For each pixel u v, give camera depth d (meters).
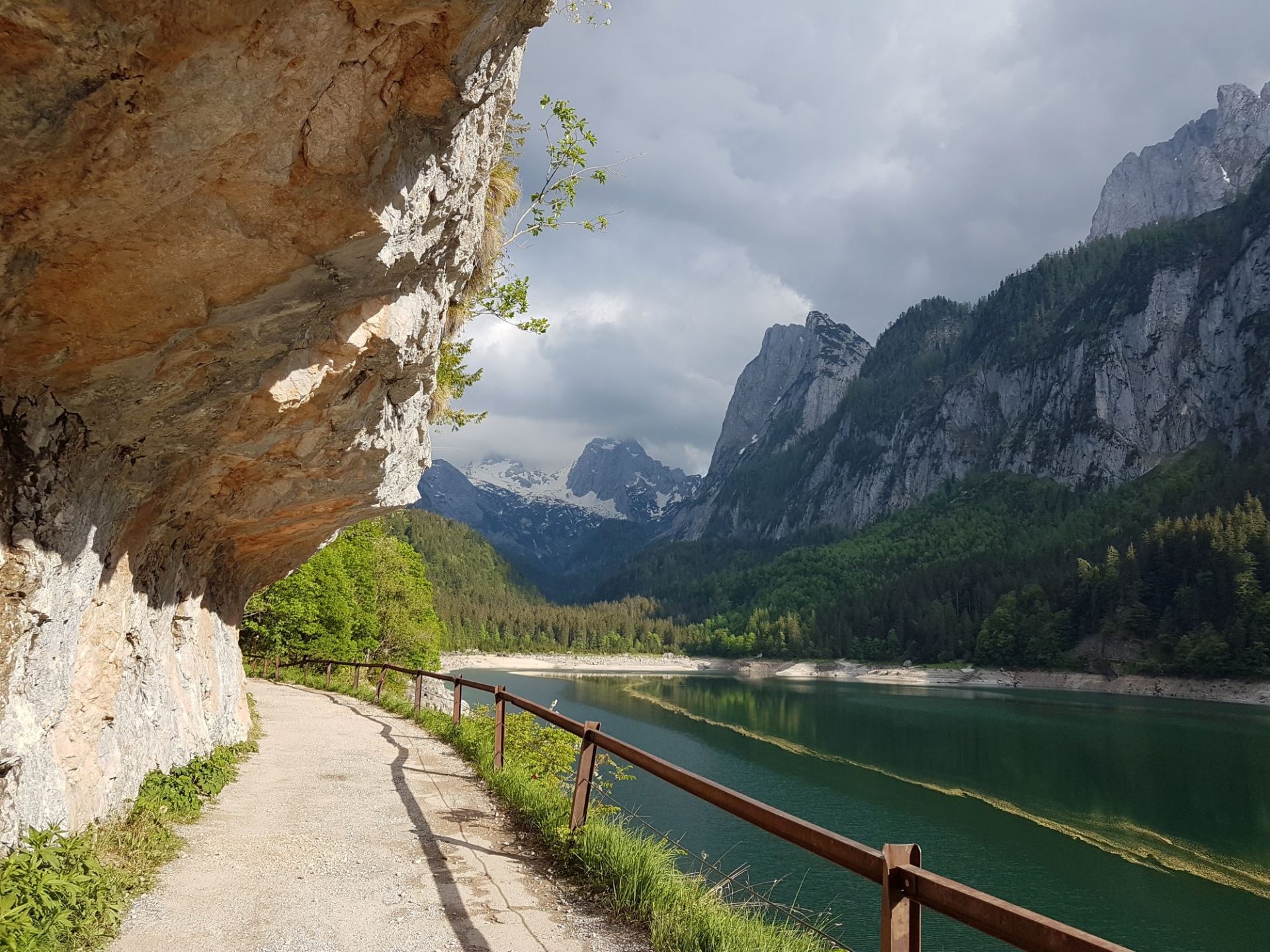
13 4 2.37
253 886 5.51
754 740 43.91
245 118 3.15
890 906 3.00
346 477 8.06
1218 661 93.94
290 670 29.39
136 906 4.93
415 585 51.38
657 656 164.88
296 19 2.88
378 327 5.59
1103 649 112.00
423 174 4.23
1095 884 21.02
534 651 159.38
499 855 6.53
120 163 3.07
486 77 3.84
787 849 21.91
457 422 10.71
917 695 84.94
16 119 2.75
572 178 7.90
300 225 3.85
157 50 2.71
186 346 4.41
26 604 4.34
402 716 16.97
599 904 5.42
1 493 4.13
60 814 4.98
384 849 6.58
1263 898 20.23
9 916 3.83
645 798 26.92
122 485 5.39
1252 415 190.25
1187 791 31.89
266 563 12.67
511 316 8.83
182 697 8.67
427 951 4.52
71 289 3.68
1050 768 37.03
